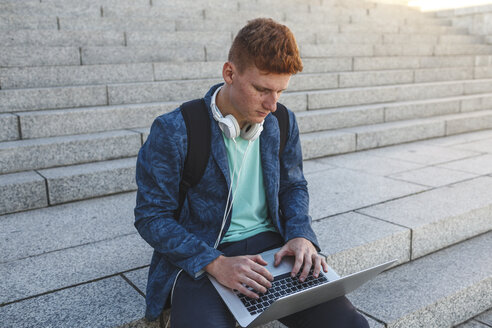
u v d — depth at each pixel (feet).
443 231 9.90
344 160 15.43
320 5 28.60
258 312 4.82
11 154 11.58
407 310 7.57
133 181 12.18
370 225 9.46
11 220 10.07
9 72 14.46
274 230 6.06
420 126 18.60
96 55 16.97
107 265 7.80
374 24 28.48
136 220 5.36
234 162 5.51
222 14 23.25
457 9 31.89
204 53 19.34
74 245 8.68
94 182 11.60
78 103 14.62
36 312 6.33
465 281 8.52
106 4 21.44
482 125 20.89
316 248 5.80
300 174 6.29
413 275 8.83
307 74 20.31
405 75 22.99
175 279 5.36
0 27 17.42
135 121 14.48
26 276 7.42
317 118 17.08
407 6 32.65
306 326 5.29
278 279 5.28
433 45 26.71
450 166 14.28
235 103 5.07
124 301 6.62
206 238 5.52
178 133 5.17
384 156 15.93
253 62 4.70
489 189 11.80
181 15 22.31
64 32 17.26
